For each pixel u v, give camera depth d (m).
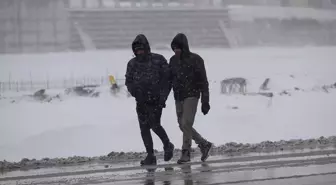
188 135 28.95
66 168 27.50
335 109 88.62
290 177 22.42
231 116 77.88
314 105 93.44
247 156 29.31
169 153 29.33
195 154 32.56
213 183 21.48
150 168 26.55
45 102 97.88
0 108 93.19
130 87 28.88
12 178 24.28
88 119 81.31
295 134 67.88
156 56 29.19
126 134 68.75
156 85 28.84
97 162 29.80
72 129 70.50
